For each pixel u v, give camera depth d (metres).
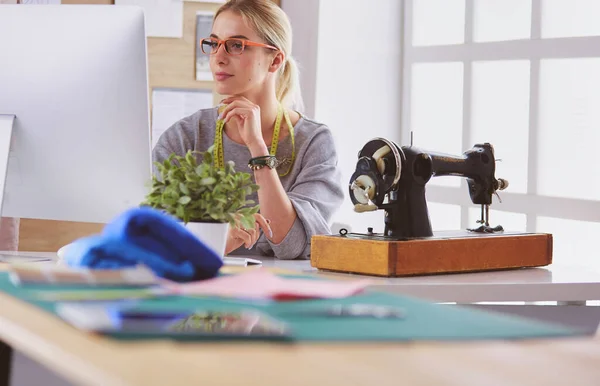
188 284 1.14
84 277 1.13
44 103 1.87
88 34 1.85
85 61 1.85
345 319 0.93
